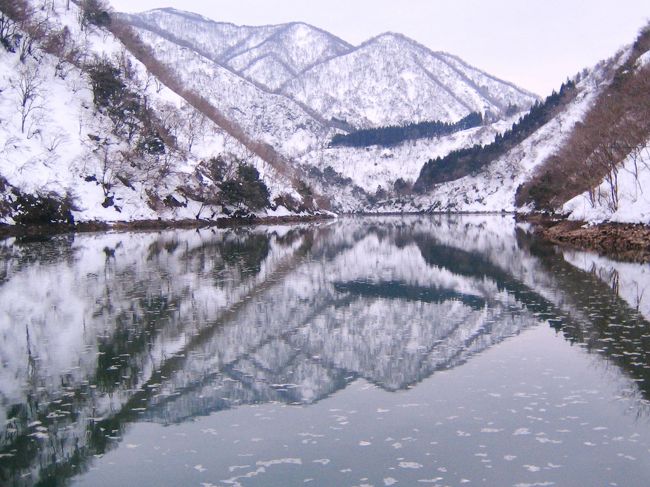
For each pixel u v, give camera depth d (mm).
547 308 28188
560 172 123500
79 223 89875
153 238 77625
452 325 25250
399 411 15391
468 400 16031
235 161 138500
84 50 131875
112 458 12781
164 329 24312
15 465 12508
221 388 17266
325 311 28500
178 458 12758
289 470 12102
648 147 73000
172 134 135500
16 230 78438
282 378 18219
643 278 36688
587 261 46875
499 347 21422
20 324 24906
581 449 12852
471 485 11359
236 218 132625
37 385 17344
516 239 76688
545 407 15352
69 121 105250
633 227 58031
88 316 26656
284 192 167125
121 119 117375
